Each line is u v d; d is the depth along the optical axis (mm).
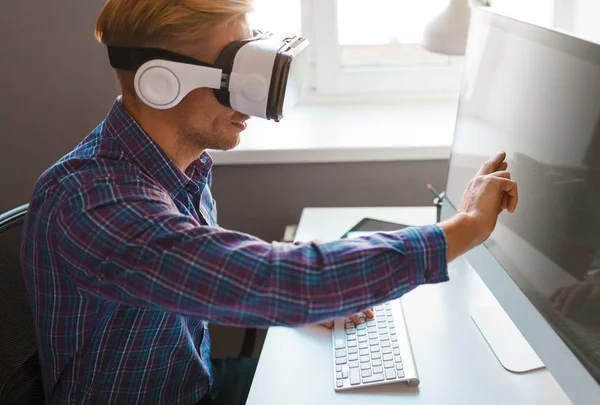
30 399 859
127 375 840
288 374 863
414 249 618
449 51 1235
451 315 973
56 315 764
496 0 1240
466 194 731
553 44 713
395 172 1482
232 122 758
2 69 1427
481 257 941
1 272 842
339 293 599
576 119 667
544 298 739
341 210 1371
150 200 667
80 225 645
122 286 621
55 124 1486
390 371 829
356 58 1699
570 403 775
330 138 1481
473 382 822
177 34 670
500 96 865
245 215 1564
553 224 717
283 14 1634
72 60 1416
